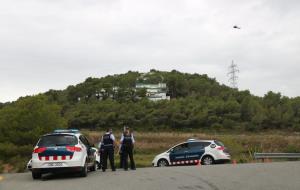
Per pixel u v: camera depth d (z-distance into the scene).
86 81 171.50
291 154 31.86
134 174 17.38
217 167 19.69
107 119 127.31
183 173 16.91
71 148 16.86
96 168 22.33
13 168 31.94
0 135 39.78
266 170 17.27
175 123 124.94
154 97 169.25
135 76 182.75
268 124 123.50
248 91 158.88
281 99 143.12
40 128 40.31
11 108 41.38
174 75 184.25
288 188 11.84
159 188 12.61
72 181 15.56
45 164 16.72
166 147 65.75
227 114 127.62
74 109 137.88
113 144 20.41
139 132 114.25
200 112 127.25
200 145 27.70
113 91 165.38
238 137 83.88
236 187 12.30
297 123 124.12
